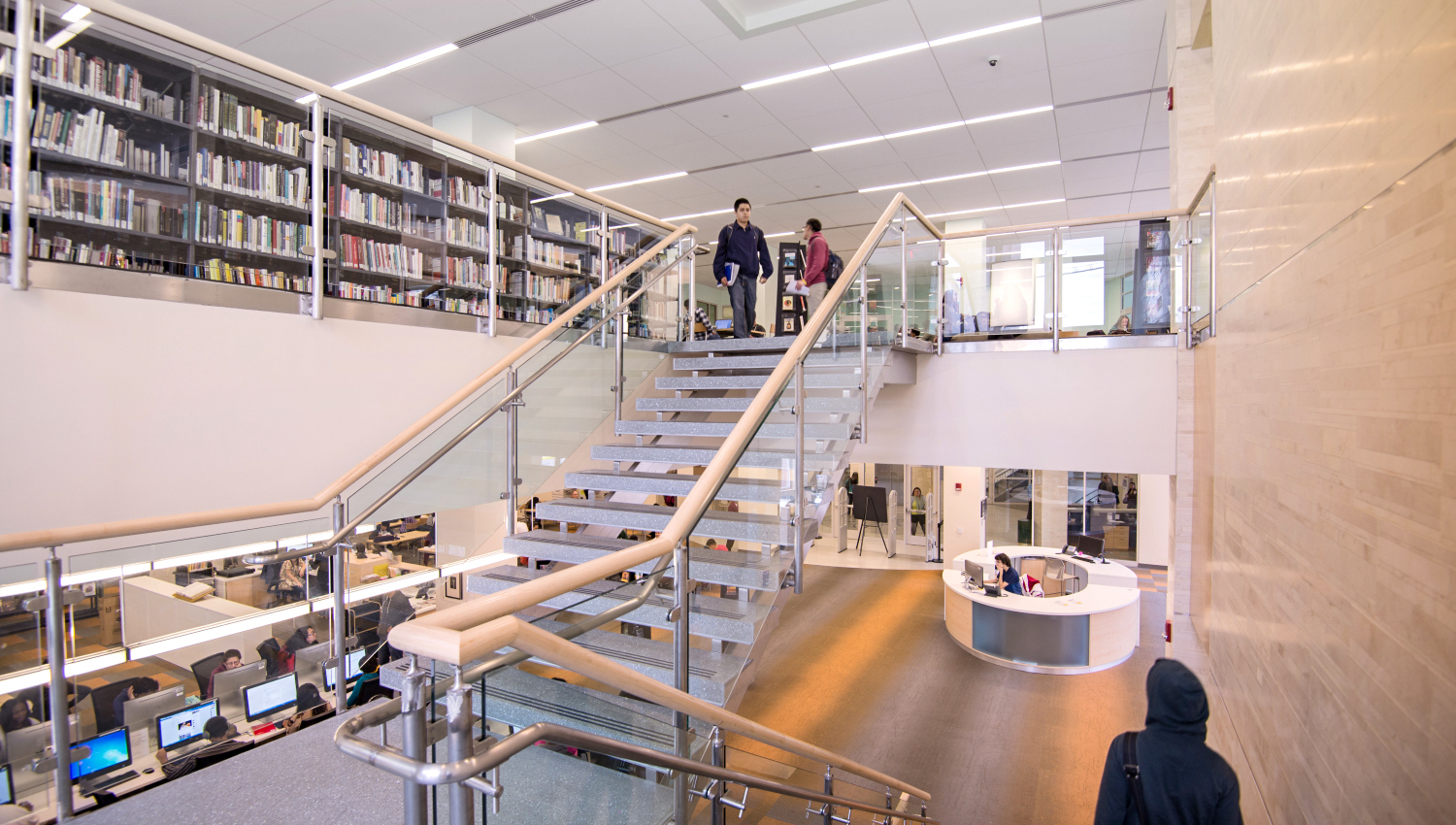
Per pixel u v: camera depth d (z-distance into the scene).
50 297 2.77
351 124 4.02
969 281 5.82
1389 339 1.36
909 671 8.14
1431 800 1.15
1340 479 1.61
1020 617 8.27
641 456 4.35
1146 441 5.22
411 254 4.34
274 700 2.98
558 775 1.65
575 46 6.66
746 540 3.17
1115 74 7.30
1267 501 2.29
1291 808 1.94
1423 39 1.22
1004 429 5.62
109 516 2.92
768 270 6.89
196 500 3.21
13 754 2.24
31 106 2.73
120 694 2.55
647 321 5.88
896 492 14.70
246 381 3.41
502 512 5.52
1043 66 7.14
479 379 3.87
